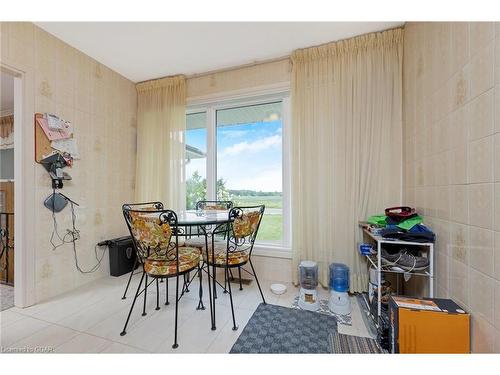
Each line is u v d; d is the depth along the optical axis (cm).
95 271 241
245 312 176
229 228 169
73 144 219
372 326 157
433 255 143
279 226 253
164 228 136
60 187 204
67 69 215
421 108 162
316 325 159
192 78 273
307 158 219
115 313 174
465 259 114
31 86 186
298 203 222
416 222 149
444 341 112
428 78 152
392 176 196
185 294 208
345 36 205
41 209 193
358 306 184
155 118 283
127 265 260
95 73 243
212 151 275
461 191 117
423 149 159
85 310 178
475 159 106
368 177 200
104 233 253
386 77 197
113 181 264
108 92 258
